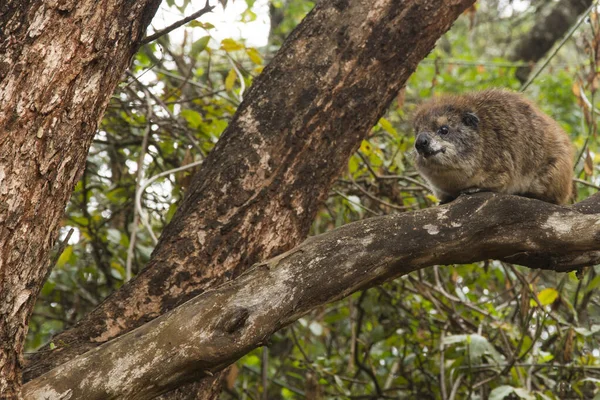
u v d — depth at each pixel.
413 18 5.46
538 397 7.08
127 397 3.69
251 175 5.06
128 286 4.78
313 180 5.20
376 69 5.38
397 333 8.74
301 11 11.50
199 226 4.94
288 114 5.18
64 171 3.66
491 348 7.26
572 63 13.61
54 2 3.59
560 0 14.35
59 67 3.59
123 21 3.81
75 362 3.69
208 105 8.52
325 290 4.16
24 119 3.52
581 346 7.96
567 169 6.67
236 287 4.00
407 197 8.62
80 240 9.20
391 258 4.36
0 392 3.45
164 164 8.91
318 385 8.21
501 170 6.68
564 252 4.71
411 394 8.59
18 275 3.52
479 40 16.11
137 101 8.47
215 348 3.78
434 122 6.86
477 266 8.95
